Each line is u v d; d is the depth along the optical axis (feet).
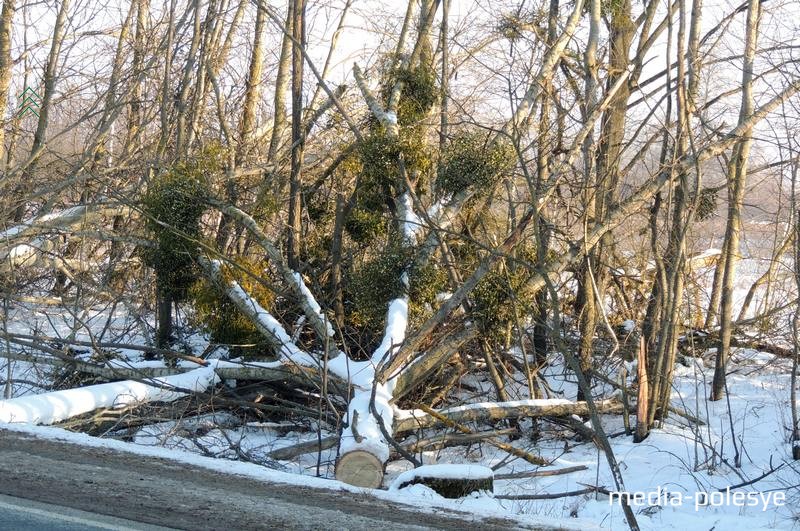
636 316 49.98
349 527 18.80
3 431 25.40
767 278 51.39
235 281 42.93
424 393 39.83
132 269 52.60
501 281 37.27
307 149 55.21
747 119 38.83
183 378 38.27
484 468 26.04
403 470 33.73
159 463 23.22
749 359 49.21
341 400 39.27
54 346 44.78
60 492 19.77
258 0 52.42
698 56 42.39
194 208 42.93
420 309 41.50
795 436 32.78
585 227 38.55
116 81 58.59
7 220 52.21
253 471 23.17
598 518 25.82
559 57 44.50
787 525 25.64
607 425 40.47
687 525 24.88
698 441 34.35
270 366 39.11
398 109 48.34
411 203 44.14
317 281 46.11
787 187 45.50
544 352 45.75
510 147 41.39
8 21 57.36
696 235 53.67
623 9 46.37
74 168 54.29
